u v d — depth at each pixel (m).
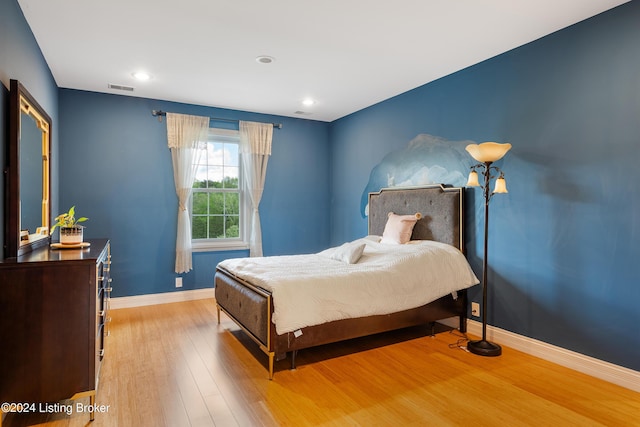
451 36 2.98
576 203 2.81
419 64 3.56
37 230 2.85
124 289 4.52
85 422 2.11
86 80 3.96
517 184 3.21
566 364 2.86
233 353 3.12
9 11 2.27
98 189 4.38
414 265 3.30
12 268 2.01
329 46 3.15
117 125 4.46
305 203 5.69
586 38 2.73
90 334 2.14
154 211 4.66
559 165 2.91
